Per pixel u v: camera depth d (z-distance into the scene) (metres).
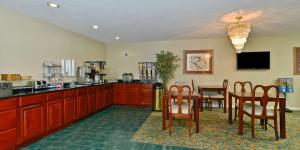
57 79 4.23
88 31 4.79
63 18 3.66
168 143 2.90
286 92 5.32
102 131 3.46
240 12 3.31
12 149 2.51
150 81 6.11
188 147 2.75
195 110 3.53
